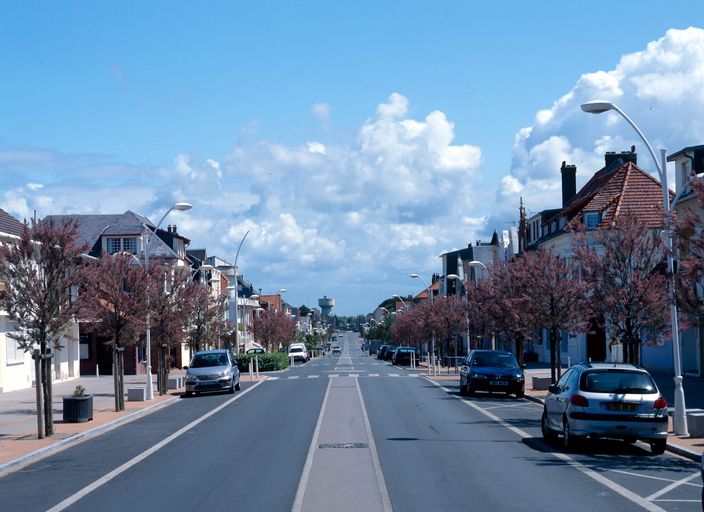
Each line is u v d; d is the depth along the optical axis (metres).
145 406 28.47
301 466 14.52
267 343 79.31
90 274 22.23
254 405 28.28
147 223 65.12
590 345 47.03
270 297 140.12
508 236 68.81
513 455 15.82
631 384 15.77
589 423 15.57
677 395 18.16
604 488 12.22
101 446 18.61
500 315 36.94
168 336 33.94
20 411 27.22
